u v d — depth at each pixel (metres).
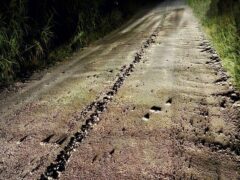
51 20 7.84
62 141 3.27
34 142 3.29
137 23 13.95
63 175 2.70
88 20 10.58
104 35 11.20
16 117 3.96
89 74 5.72
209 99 4.09
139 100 4.21
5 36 6.00
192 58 6.27
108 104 4.18
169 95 4.30
